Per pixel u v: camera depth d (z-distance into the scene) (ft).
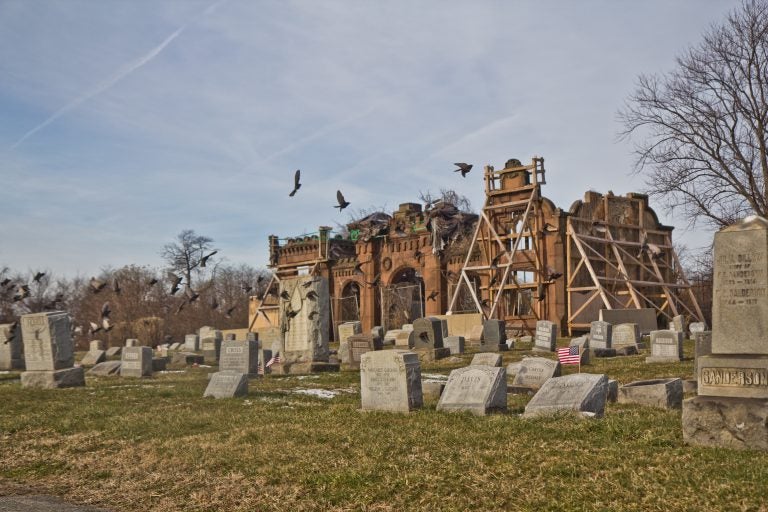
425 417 49.83
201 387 80.38
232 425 53.01
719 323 37.58
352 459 41.09
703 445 36.58
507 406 54.44
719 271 37.78
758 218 37.42
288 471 40.16
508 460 37.65
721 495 29.94
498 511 32.12
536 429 43.27
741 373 36.37
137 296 226.79
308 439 46.11
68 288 270.05
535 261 172.24
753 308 36.60
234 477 40.52
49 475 45.60
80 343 216.74
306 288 101.19
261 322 247.09
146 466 44.52
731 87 151.12
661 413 48.57
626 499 31.04
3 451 51.26
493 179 182.50
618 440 39.34
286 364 99.14
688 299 195.62
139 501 39.34
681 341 95.25
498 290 173.37
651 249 127.13
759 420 35.04
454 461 38.58
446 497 34.24
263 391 72.74
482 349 130.11
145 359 103.65
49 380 81.97
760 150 150.71
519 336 171.63
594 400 47.60
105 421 57.52
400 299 228.22
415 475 36.91
